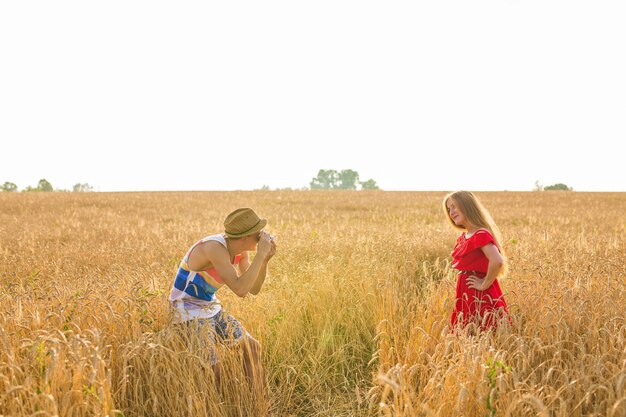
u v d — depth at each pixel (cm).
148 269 646
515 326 392
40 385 282
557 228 1440
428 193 4622
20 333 369
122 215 2042
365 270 677
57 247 978
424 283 693
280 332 477
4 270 729
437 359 347
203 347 357
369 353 500
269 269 716
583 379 302
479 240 414
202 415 331
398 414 289
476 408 290
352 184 16338
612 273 583
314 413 403
